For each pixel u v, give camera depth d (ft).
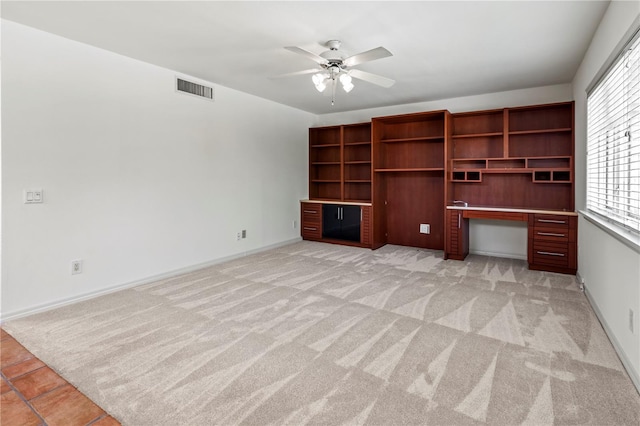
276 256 16.67
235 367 6.93
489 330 8.51
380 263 15.21
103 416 5.57
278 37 10.05
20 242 9.42
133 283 12.10
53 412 5.67
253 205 17.24
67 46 10.21
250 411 5.63
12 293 9.29
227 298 10.87
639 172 7.34
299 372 6.75
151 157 12.59
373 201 17.98
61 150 10.17
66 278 10.37
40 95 9.70
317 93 16.62
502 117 16.02
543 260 13.71
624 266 7.10
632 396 5.91
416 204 18.70
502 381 6.39
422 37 10.04
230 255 15.99
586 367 6.83
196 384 6.38
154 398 5.98
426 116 16.90
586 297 10.78
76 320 9.20
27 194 9.50
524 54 11.43
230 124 15.79
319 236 20.15
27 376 6.66
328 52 10.34
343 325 8.85
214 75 13.80
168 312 9.75
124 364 7.06
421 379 6.49
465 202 16.98
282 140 19.06
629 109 7.73
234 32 9.71
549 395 5.96
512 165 15.78
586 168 11.82
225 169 15.62
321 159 21.94
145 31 9.68
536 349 7.56
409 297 10.86
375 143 18.04
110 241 11.44
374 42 10.41
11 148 9.20
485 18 8.87
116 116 11.49
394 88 15.57
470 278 12.89
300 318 9.30
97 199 11.07
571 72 13.30
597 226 9.36
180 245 13.74
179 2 8.09
